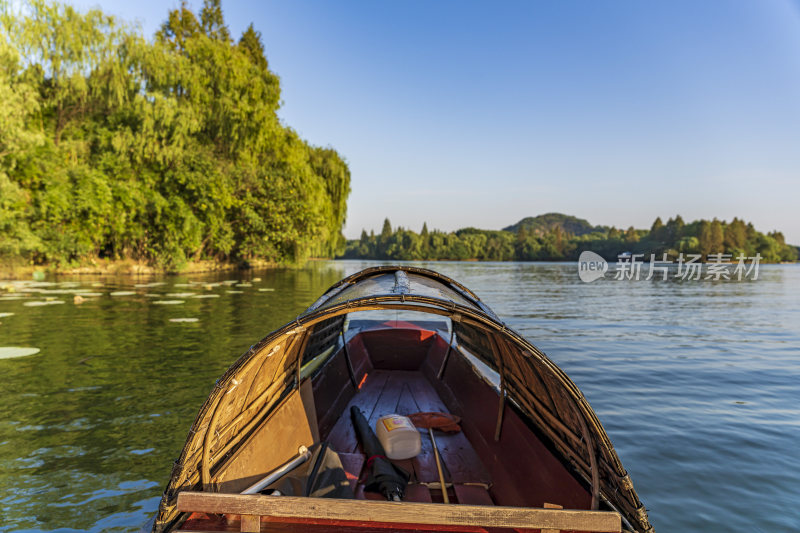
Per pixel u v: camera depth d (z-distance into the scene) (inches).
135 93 932.0
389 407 175.9
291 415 119.8
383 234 7677.2
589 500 82.0
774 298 759.7
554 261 6461.6
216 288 690.2
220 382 75.9
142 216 931.3
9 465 134.1
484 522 68.4
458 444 139.3
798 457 151.5
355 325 251.0
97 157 898.1
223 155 1143.6
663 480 135.9
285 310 445.7
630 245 5895.7
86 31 845.2
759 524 113.6
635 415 190.9
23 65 806.5
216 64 1088.8
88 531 103.3
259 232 1158.3
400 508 68.9
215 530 73.3
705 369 268.5
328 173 1509.6
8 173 761.6
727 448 158.2
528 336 370.9
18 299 509.4
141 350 275.3
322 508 69.1
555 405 91.9
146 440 152.0
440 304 79.2
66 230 828.6
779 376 253.8
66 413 175.0
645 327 424.5
